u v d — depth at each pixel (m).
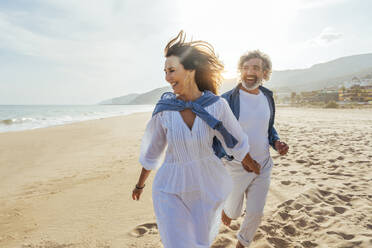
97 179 5.36
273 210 3.38
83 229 3.17
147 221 3.31
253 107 2.31
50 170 6.38
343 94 115.31
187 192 1.60
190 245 1.52
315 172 5.06
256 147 2.29
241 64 2.38
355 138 8.83
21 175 6.01
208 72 1.73
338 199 3.70
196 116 1.60
